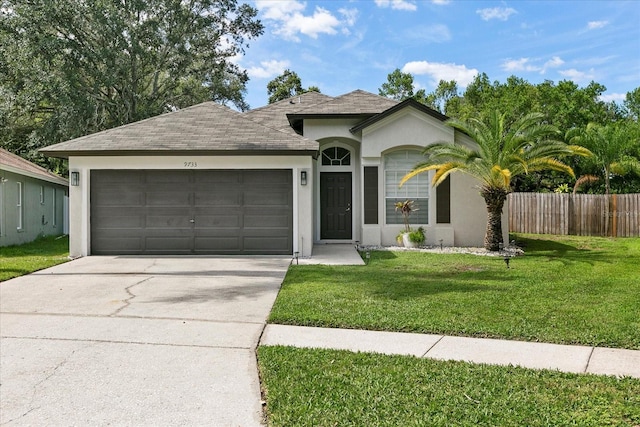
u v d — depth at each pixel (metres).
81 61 23.70
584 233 19.73
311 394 4.00
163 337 5.61
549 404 3.80
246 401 3.95
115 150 12.15
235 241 12.70
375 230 14.94
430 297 7.57
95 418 3.63
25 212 17.52
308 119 15.39
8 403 3.86
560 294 7.83
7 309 6.89
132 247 12.70
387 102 16.42
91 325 6.07
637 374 4.52
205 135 13.14
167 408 3.81
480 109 30.30
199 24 26.80
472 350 5.20
